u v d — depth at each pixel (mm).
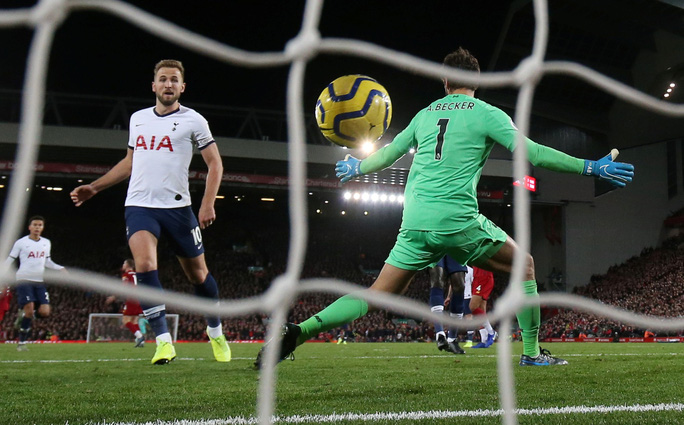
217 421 2156
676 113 1988
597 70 33750
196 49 1423
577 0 28906
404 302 1414
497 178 32688
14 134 26766
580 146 35594
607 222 35500
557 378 3695
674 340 25328
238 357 6316
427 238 3242
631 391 3061
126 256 34906
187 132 4801
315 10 1456
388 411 2408
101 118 31344
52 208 35719
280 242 38656
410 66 1593
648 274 33594
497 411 2398
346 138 3693
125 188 33531
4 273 1026
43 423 2133
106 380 3568
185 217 4801
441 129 3373
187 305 1215
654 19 28844
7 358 6129
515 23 31234
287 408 2494
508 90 31219
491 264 3463
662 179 36250
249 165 30750
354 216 40719
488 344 9641
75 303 26703
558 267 35375
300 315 29047
